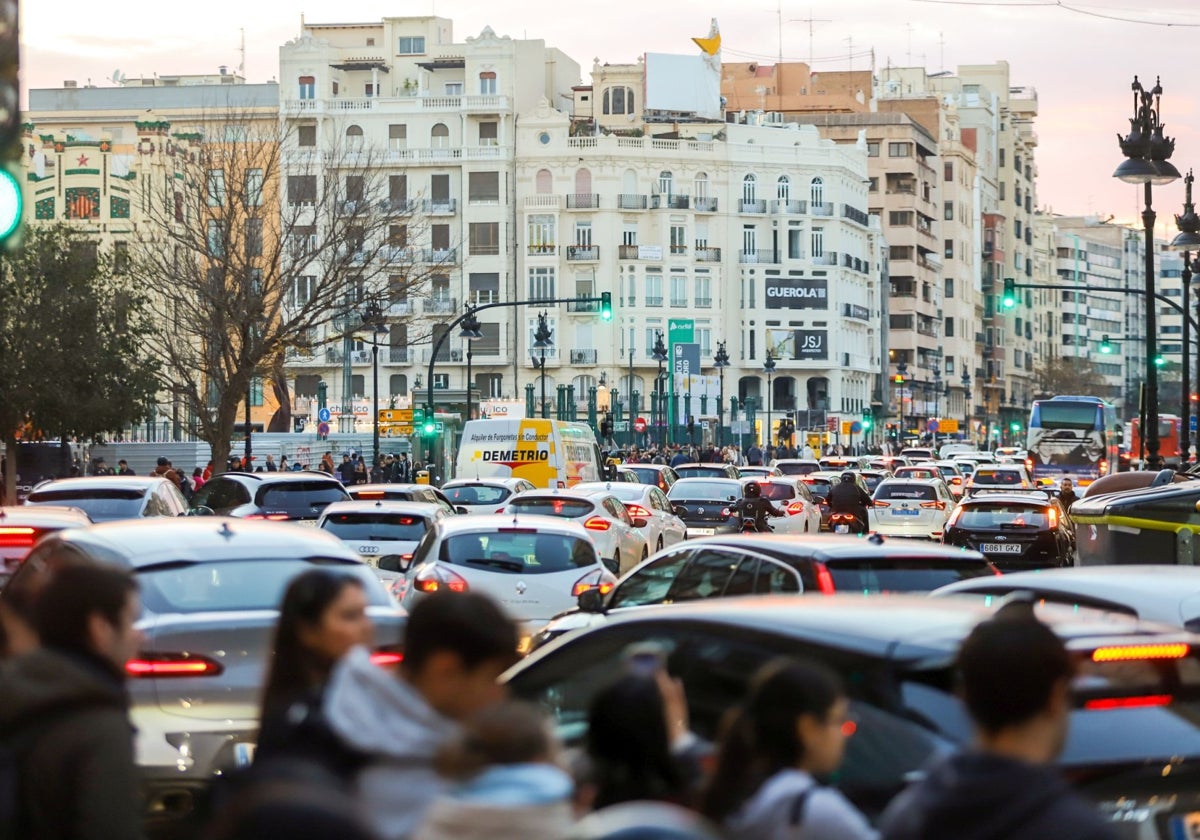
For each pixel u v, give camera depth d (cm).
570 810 692
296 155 19425
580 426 8988
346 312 10175
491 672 952
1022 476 10069
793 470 10406
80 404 10525
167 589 1823
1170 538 3609
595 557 3219
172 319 10731
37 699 936
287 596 1133
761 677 888
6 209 1267
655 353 19000
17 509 3225
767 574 2067
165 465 8112
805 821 836
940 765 824
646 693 852
